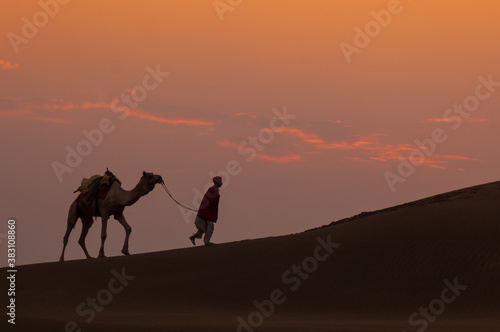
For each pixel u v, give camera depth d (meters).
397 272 43.56
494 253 43.72
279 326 34.12
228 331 32.16
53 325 32.31
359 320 38.28
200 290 44.19
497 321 36.94
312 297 42.62
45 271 48.84
